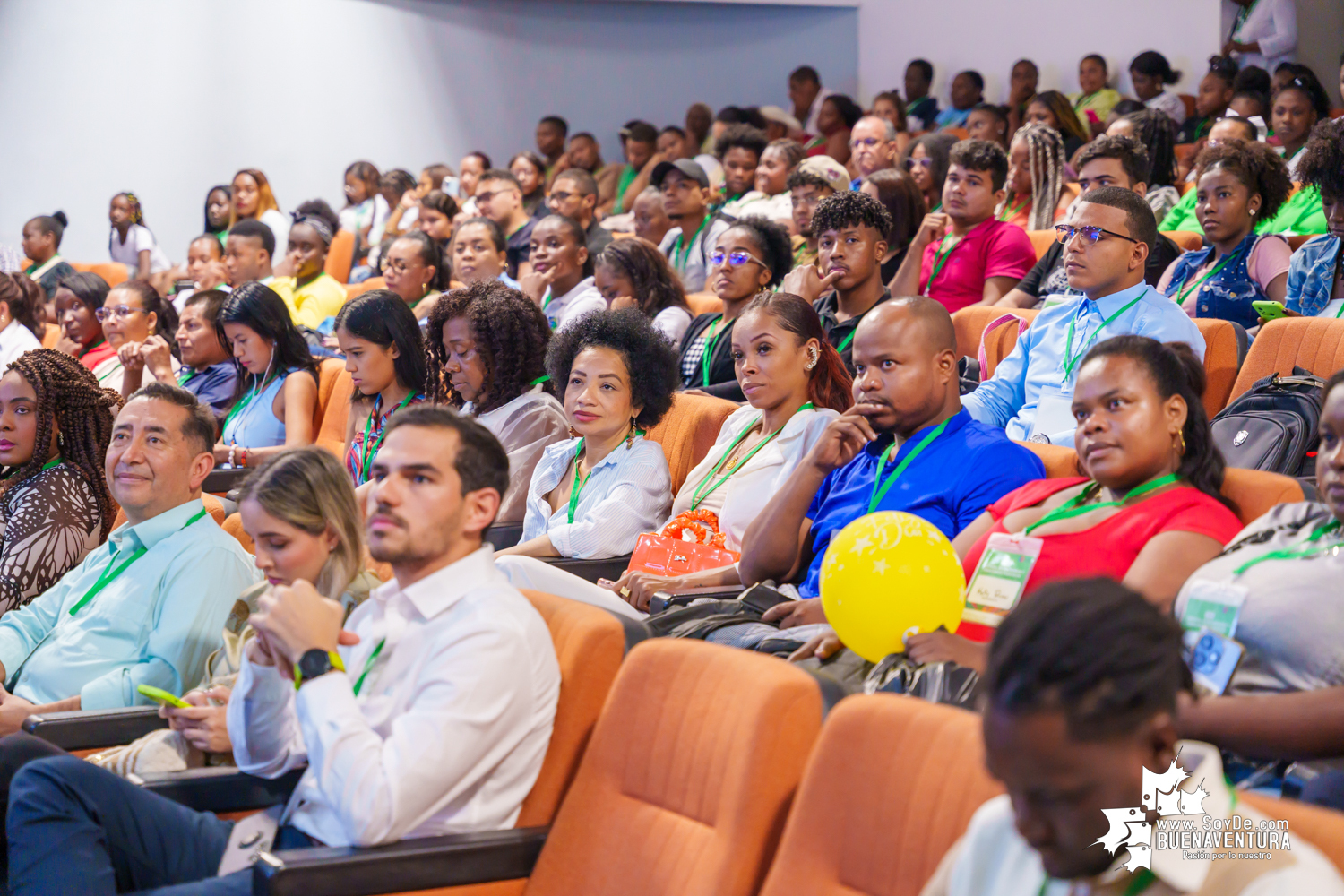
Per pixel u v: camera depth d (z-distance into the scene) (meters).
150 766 2.07
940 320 2.45
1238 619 1.63
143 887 1.82
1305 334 3.01
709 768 1.60
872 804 1.40
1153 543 1.86
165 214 9.70
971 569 2.12
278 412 4.54
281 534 2.04
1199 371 2.07
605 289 4.70
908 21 9.87
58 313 5.78
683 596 2.56
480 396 3.69
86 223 9.55
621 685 1.76
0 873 2.07
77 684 2.49
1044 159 5.47
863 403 2.47
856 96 10.20
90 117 9.49
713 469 3.02
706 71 10.46
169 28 9.60
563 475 3.36
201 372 4.88
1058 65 9.06
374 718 1.76
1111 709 0.88
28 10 9.31
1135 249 3.08
